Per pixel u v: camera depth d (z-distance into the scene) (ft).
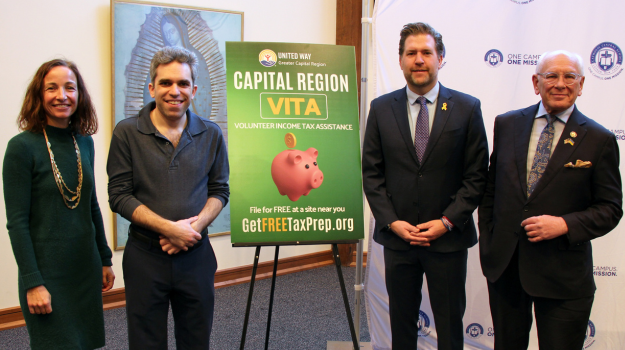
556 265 5.04
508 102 7.14
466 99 5.82
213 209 5.32
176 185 5.06
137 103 9.79
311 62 6.52
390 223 5.69
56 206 5.05
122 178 5.08
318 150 6.38
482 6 7.04
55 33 8.88
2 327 8.67
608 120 6.97
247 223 6.23
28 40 8.62
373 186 5.99
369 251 7.69
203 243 5.46
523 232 5.19
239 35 10.86
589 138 5.01
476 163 5.71
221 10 10.52
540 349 5.35
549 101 5.07
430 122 5.82
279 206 6.28
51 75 4.98
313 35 12.32
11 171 4.82
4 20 8.38
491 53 7.09
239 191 6.24
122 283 10.06
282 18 11.68
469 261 7.46
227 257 11.37
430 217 5.71
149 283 5.02
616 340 7.15
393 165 5.87
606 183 4.94
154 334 5.13
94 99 9.43
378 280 7.71
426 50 5.57
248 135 6.31
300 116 6.40
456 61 7.13
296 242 6.26
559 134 5.21
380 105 6.10
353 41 12.32
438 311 5.79
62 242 5.07
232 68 6.40
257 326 8.95
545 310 5.19
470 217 5.75
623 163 6.96
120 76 9.54
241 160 6.28
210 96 10.61
